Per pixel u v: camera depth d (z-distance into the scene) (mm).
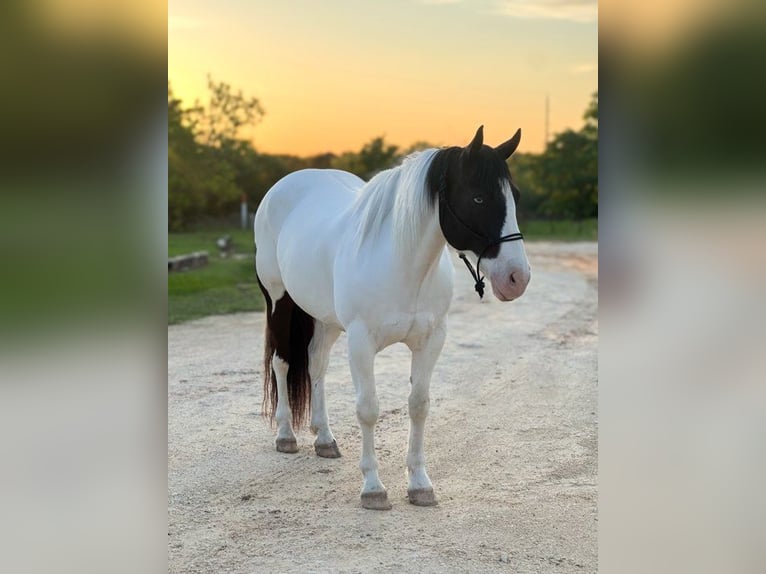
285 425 4637
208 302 10586
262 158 36031
